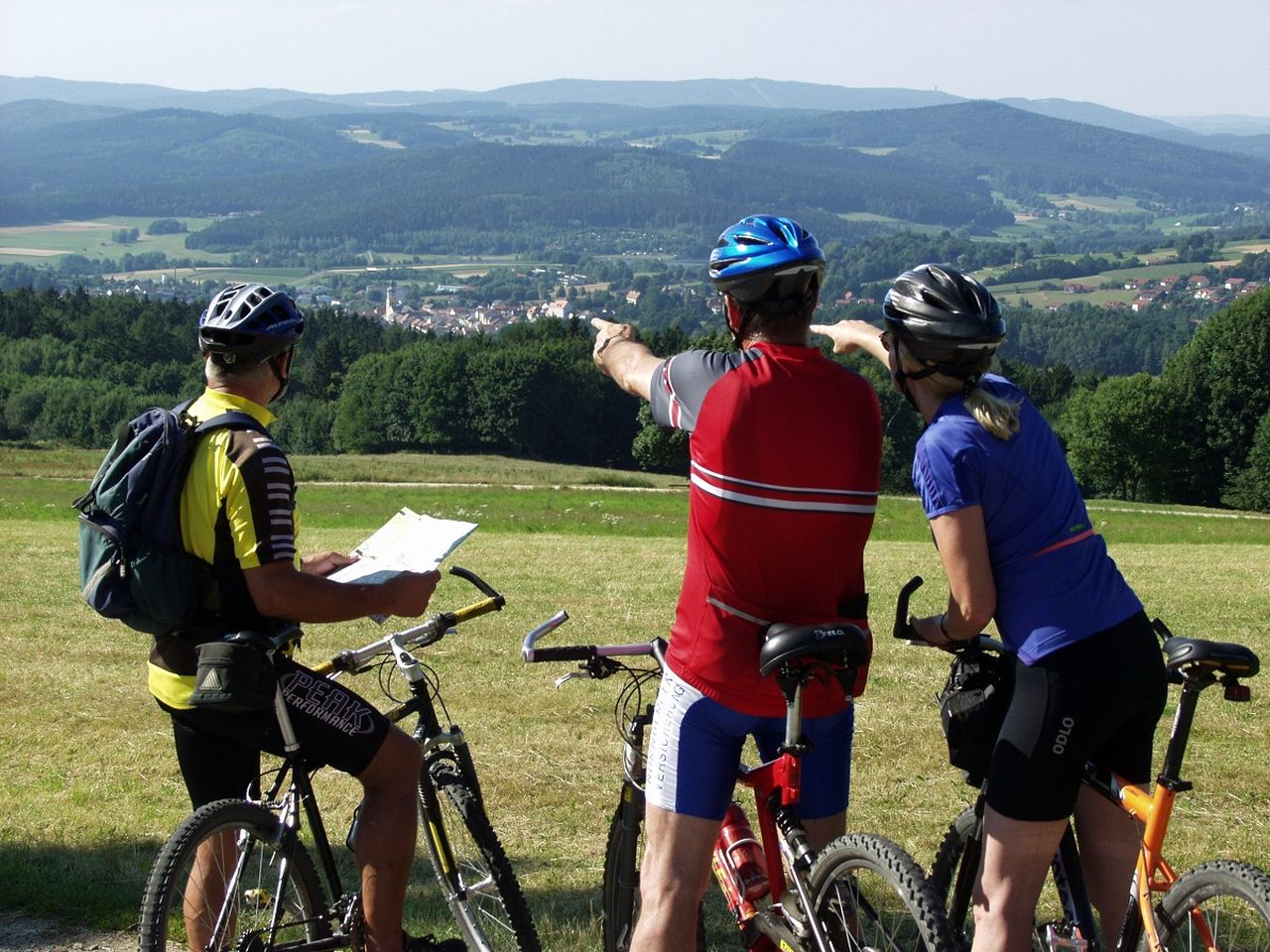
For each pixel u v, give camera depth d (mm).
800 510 3215
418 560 3834
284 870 3641
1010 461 3273
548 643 11352
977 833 3686
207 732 3871
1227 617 13625
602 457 105625
